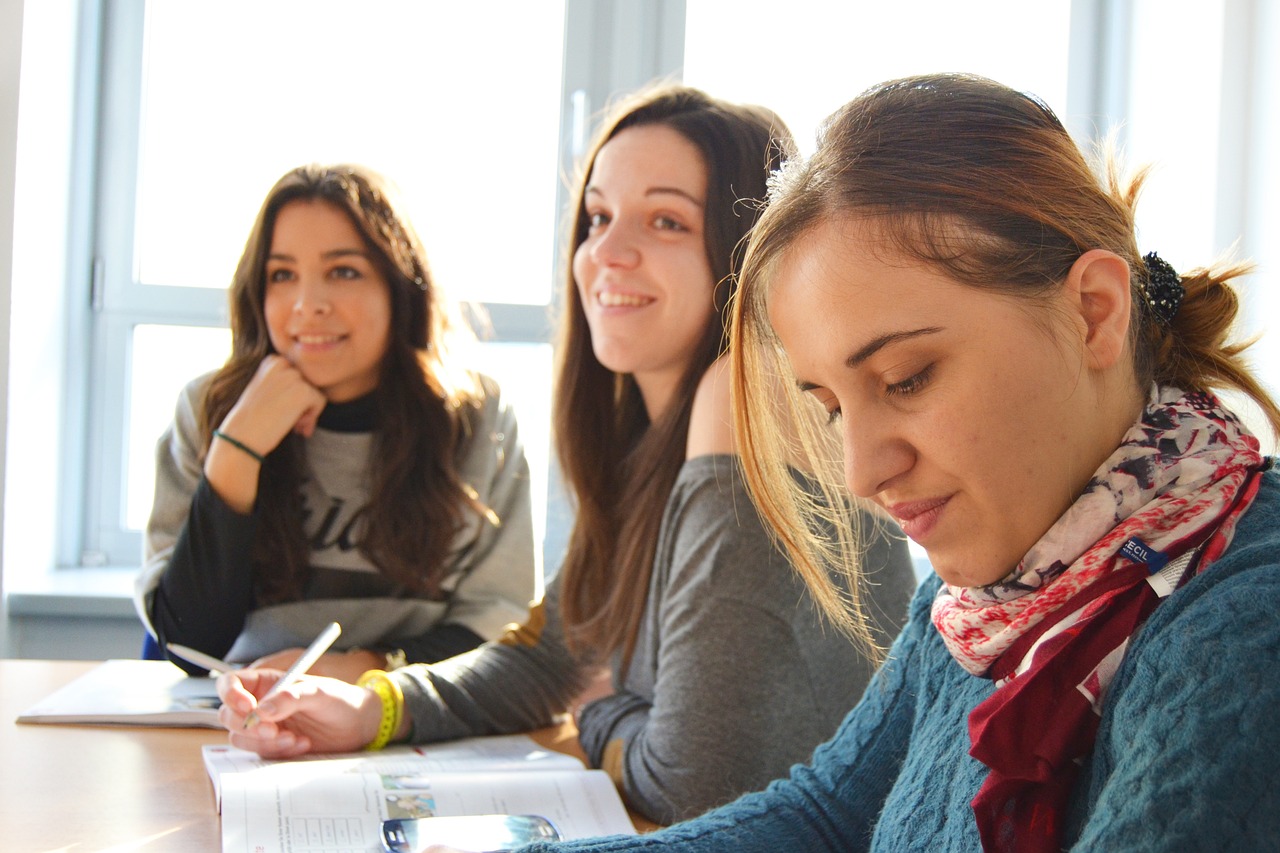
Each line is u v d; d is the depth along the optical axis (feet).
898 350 1.95
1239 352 2.27
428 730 4.13
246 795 3.26
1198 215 7.72
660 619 3.81
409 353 5.86
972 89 2.09
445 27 8.68
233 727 3.81
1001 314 1.92
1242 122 7.58
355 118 8.66
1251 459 1.97
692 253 4.12
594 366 4.63
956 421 1.95
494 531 6.02
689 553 3.55
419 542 5.69
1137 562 1.93
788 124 4.39
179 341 8.71
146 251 8.66
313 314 5.65
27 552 7.85
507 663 4.48
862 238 1.98
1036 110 2.09
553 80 8.74
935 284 1.93
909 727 2.88
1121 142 8.62
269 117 8.64
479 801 3.34
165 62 8.59
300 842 2.99
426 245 6.05
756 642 3.37
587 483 4.58
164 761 3.74
